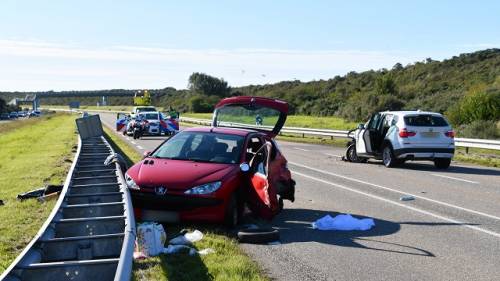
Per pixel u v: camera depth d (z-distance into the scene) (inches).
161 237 283.0
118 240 237.0
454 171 737.0
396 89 3218.5
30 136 1624.0
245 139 401.4
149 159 388.5
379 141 793.6
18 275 184.9
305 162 830.5
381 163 847.1
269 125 467.5
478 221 390.6
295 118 2864.2
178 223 355.9
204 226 356.5
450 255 297.7
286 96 4237.2
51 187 454.6
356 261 283.7
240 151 386.6
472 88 2578.7
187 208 343.9
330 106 3383.4
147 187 346.3
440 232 355.3
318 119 2731.3
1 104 5324.8
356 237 338.6
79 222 264.8
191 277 237.9
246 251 300.7
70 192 354.9
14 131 2198.6
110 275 197.8
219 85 5733.3
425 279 254.7
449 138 753.6
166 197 342.6
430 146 745.0
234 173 360.5
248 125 479.2
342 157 868.0
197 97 4446.4
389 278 255.3
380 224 378.6
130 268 182.5
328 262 281.0
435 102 2613.2
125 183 339.3
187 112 4397.1
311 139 1471.5
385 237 339.6
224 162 376.5
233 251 290.2
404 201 475.8
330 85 4318.4
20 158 888.3
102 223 268.8
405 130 748.0
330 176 655.1
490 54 3983.8
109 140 1249.4
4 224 345.1
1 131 2315.5
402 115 763.4
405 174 687.7
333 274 260.2
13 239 308.5
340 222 364.8
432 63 4104.3
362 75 4478.3
